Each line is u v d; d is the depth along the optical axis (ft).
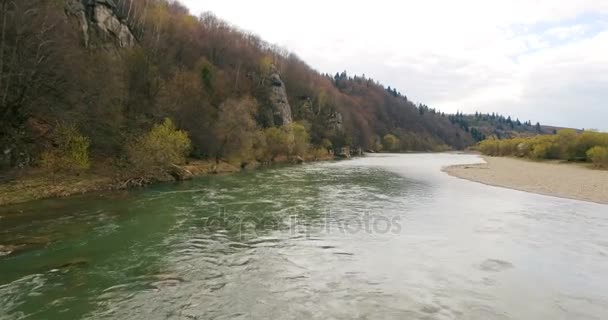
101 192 91.71
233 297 35.50
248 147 187.83
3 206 71.20
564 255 48.62
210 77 228.22
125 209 73.36
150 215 68.80
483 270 43.19
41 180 86.12
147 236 55.06
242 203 83.20
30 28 93.66
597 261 46.47
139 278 39.52
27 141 90.58
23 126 91.61
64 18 118.83
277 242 53.21
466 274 42.01
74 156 93.30
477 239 55.52
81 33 140.56
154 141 118.32
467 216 71.51
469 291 37.65
